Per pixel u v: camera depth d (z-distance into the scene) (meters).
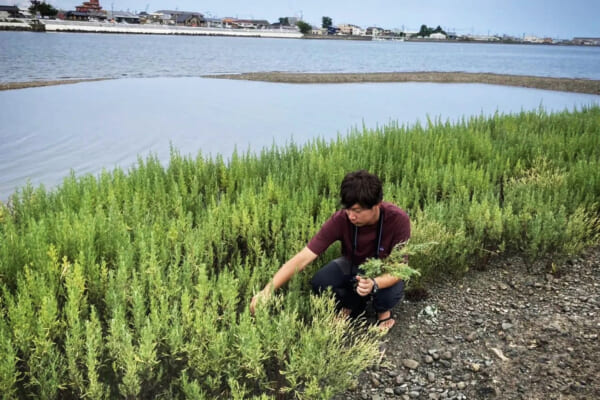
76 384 3.04
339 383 3.29
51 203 5.80
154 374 3.25
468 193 6.51
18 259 4.06
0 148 11.39
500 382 3.60
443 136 9.05
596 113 12.03
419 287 4.82
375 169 7.56
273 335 3.37
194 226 5.85
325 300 3.97
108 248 4.43
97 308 3.91
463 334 4.22
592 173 6.50
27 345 3.14
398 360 3.95
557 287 4.84
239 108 19.00
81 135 13.02
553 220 5.22
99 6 182.88
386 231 4.03
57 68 35.12
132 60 48.97
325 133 14.61
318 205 6.08
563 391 3.42
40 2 159.12
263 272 4.31
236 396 2.97
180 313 3.75
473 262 5.36
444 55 96.06
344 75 37.41
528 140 8.93
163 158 11.11
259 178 6.96
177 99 20.98
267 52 82.56
